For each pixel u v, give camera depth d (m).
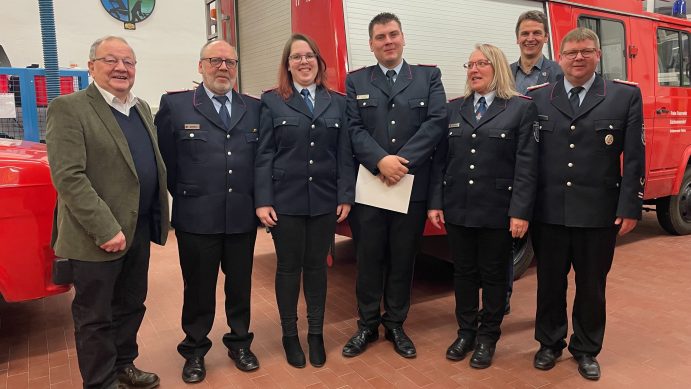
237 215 2.74
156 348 3.23
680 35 5.62
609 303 3.87
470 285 3.03
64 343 3.30
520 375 2.83
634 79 5.07
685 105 5.62
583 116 2.68
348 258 5.23
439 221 3.06
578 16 4.51
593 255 2.73
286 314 2.99
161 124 2.70
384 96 2.93
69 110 2.21
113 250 2.28
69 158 2.18
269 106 2.85
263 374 2.88
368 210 2.99
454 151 2.92
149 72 6.88
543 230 2.83
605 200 2.67
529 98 2.80
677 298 3.97
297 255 2.94
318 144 2.86
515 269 4.36
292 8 3.79
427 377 2.82
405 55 3.61
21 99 4.65
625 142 2.64
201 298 2.79
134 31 6.70
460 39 3.86
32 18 6.03
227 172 2.70
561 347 2.96
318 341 3.03
